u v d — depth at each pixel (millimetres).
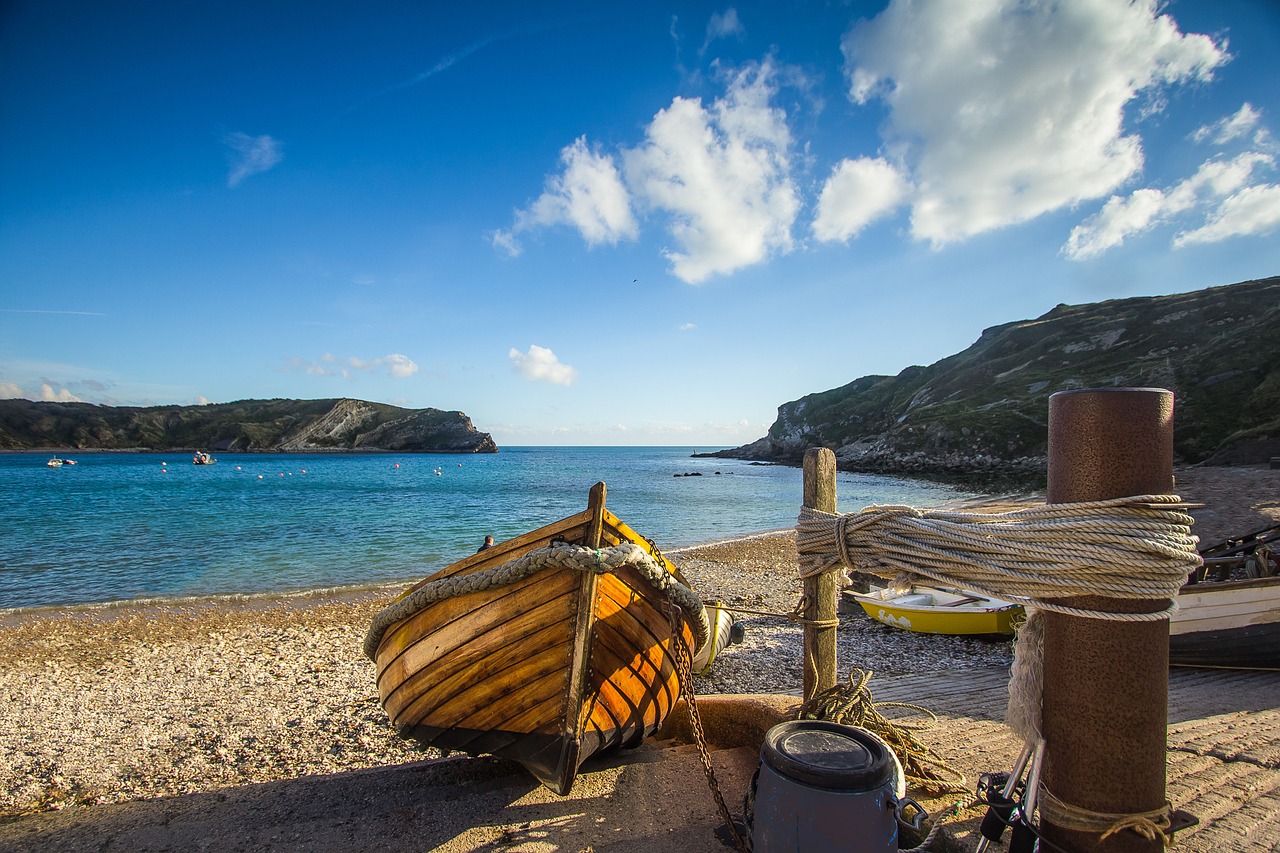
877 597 10758
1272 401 50094
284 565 18484
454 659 3807
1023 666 2498
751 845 2688
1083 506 2252
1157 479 2240
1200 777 3311
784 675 8078
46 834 3961
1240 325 69062
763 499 44625
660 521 32188
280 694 7645
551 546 3500
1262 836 2711
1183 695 5172
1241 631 6004
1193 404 55281
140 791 5090
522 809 3758
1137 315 81312
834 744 2715
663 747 4742
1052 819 2299
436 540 23281
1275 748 3660
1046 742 2383
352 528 26594
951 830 2926
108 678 8406
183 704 7324
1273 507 20719
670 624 3783
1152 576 2146
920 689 5914
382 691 4387
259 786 4512
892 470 71875
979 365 91625
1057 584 2268
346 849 3467
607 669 3799
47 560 19109
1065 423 2359
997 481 55562
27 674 8633
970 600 9969
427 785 4379
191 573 17297
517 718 3715
